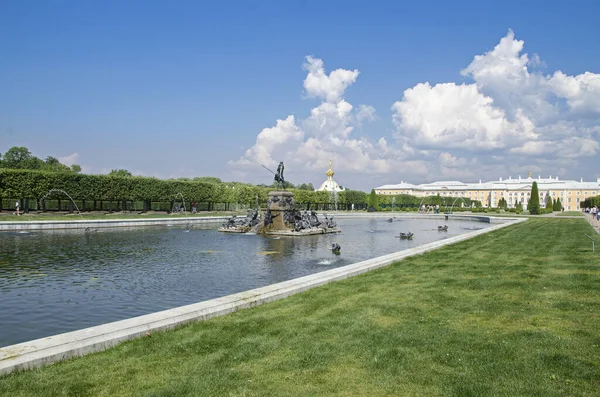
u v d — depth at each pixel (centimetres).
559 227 4025
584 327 878
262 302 1134
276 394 618
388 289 1284
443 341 815
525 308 1030
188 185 7219
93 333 838
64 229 3941
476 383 641
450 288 1276
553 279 1366
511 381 645
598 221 5259
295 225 3916
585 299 1102
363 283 1384
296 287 1268
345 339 838
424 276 1481
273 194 3922
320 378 668
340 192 11581
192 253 2472
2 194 5194
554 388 620
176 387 640
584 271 1504
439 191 18888
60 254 2378
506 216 7081
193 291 1498
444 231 4403
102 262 2119
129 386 648
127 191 6384
